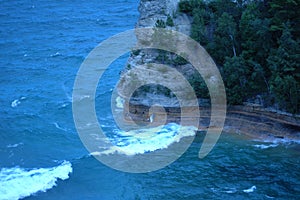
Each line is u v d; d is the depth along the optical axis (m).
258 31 69.88
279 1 70.06
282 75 68.50
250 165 63.72
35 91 95.25
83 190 60.28
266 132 69.62
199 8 80.25
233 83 72.81
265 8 75.94
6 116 83.31
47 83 100.00
